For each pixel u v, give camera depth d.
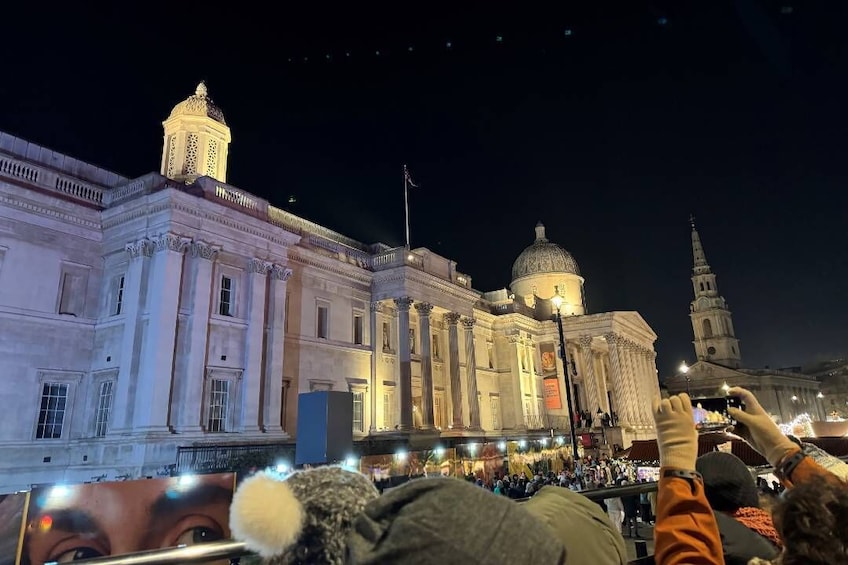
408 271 44.16
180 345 28.64
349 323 42.22
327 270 40.94
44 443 27.23
